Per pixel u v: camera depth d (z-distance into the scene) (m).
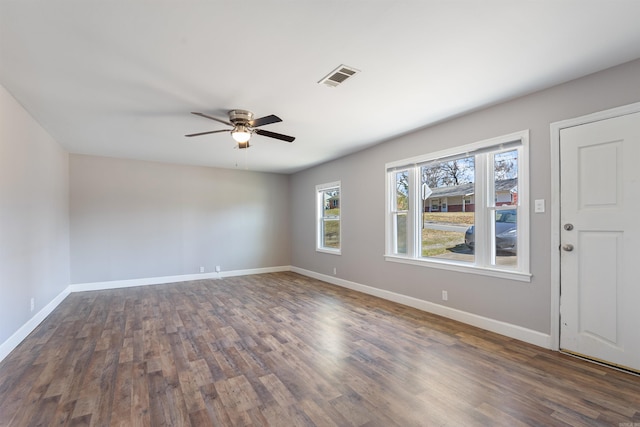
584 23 1.79
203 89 2.66
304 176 6.79
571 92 2.54
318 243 6.29
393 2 1.61
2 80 2.47
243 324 3.46
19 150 2.98
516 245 2.99
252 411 1.87
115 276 5.48
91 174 5.30
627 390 2.03
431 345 2.81
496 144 3.05
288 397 2.02
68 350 2.78
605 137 2.36
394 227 4.42
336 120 3.49
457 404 1.92
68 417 1.82
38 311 3.50
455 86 2.64
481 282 3.24
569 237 2.56
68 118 3.37
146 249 5.75
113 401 1.98
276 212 7.22
